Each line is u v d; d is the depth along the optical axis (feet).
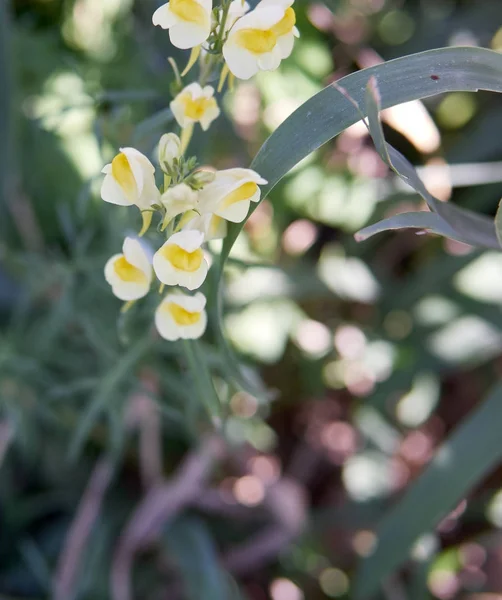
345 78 1.24
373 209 2.31
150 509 2.10
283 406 2.56
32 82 2.30
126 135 1.72
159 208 1.23
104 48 2.37
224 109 1.89
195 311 1.31
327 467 2.56
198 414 2.04
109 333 1.87
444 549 2.40
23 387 1.94
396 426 2.41
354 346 2.43
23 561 2.21
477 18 2.53
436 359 2.26
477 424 1.80
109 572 2.11
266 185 1.25
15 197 2.23
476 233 1.36
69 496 2.29
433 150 2.18
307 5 1.98
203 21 1.21
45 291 2.05
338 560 2.36
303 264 2.33
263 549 2.30
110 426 2.04
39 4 2.51
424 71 1.23
